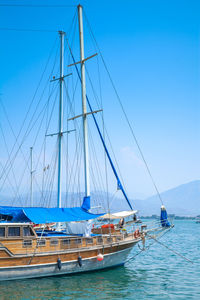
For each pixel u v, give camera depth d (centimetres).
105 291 1830
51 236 2098
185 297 1742
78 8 2912
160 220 2689
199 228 11525
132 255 3481
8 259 1873
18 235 1944
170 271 2489
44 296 1686
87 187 2623
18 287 1825
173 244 4712
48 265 2028
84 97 2808
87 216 2234
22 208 2073
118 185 2812
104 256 2334
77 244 2186
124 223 2770
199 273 2411
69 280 2045
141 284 2025
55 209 2181
